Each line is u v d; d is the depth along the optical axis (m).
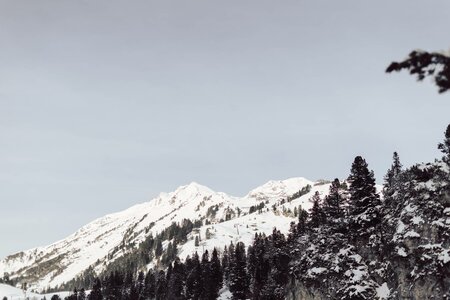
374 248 79.56
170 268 186.88
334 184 96.88
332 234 90.31
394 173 103.44
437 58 9.37
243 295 136.12
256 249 162.50
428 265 65.31
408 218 73.00
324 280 84.38
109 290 199.50
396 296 69.38
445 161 74.50
